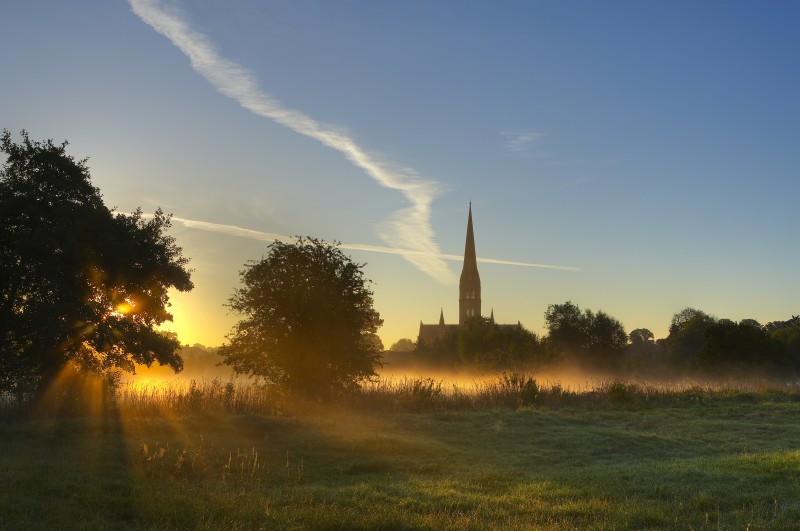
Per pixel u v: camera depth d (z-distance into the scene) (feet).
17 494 35.55
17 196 82.69
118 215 90.53
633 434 66.39
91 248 82.23
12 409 69.26
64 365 80.48
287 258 94.79
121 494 37.45
